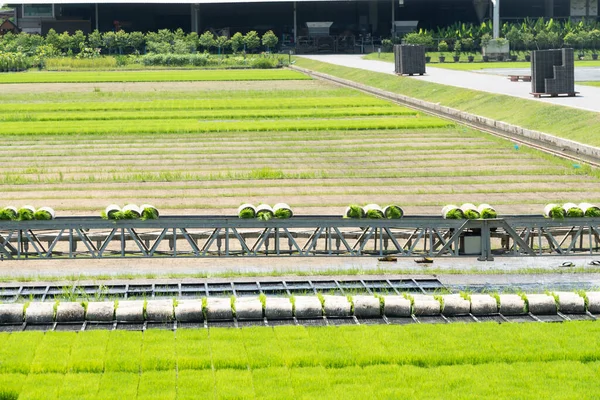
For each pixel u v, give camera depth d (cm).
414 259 3581
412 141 6950
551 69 8281
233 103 9531
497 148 6544
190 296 3167
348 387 2359
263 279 3344
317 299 2934
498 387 2366
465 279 3344
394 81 11331
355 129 7569
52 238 3716
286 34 19450
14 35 17188
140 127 7625
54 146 6825
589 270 3447
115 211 3562
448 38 17325
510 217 3622
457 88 9569
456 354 2561
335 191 5159
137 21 19275
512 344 2644
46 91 11031
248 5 19150
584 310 2958
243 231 3844
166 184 5391
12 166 5962
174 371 2461
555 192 5062
